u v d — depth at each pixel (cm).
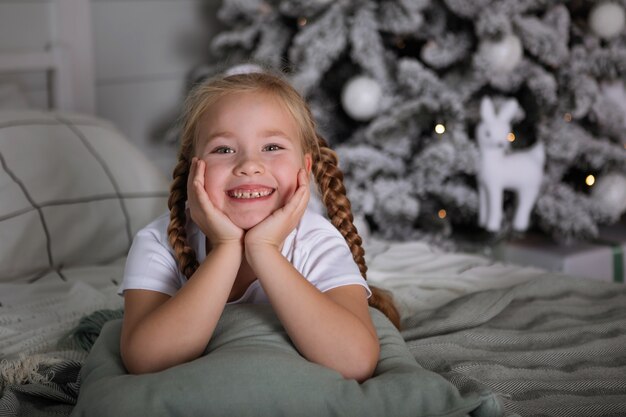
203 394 85
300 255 110
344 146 255
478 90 255
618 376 112
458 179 258
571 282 154
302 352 96
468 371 110
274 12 266
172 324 95
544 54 237
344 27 246
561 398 103
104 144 196
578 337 126
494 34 226
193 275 100
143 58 302
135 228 189
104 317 127
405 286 159
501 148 238
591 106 253
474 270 170
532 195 246
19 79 252
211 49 307
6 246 165
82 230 178
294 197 101
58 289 156
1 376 109
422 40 266
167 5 306
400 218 253
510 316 137
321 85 266
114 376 93
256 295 112
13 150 177
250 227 101
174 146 302
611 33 246
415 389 89
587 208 254
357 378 96
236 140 104
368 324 102
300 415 85
